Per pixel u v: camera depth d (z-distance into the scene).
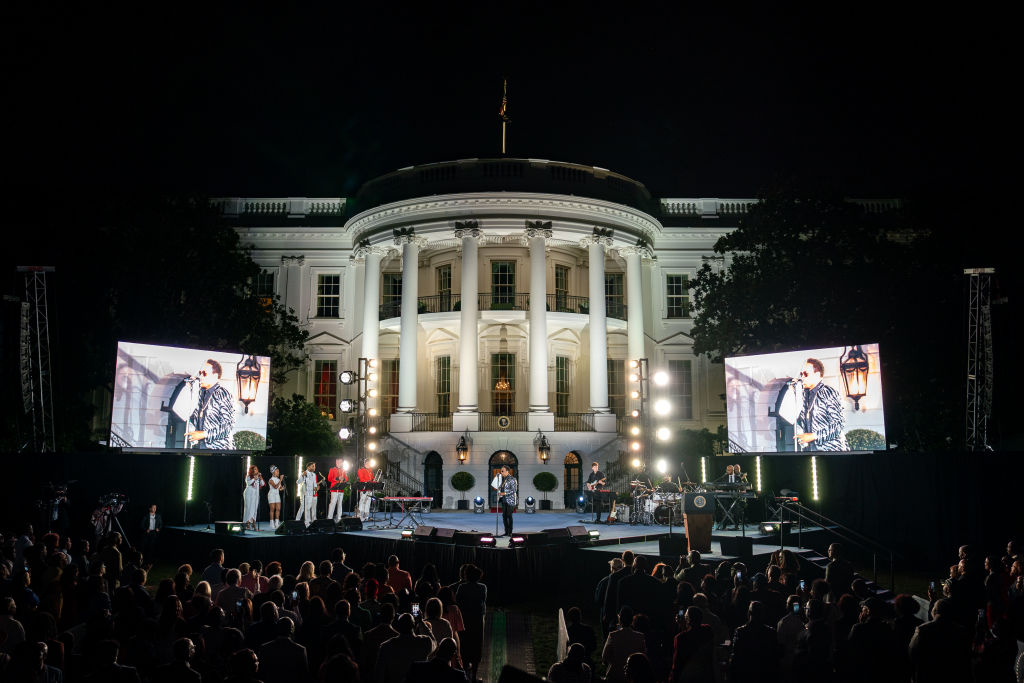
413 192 33.34
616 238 33.78
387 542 19.09
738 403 26.89
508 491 20.22
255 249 36.94
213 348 30.41
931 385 27.77
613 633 7.82
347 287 36.69
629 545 19.45
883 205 36.31
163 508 23.98
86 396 31.77
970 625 10.52
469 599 9.94
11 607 8.23
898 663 6.91
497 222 32.31
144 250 29.19
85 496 22.92
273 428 30.78
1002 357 28.09
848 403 24.64
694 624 7.37
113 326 29.48
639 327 34.06
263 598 8.89
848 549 22.56
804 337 28.45
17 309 28.84
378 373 33.66
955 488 21.59
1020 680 7.36
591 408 32.56
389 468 31.38
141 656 6.86
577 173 33.56
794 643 8.34
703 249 37.00
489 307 34.06
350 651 6.49
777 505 22.97
